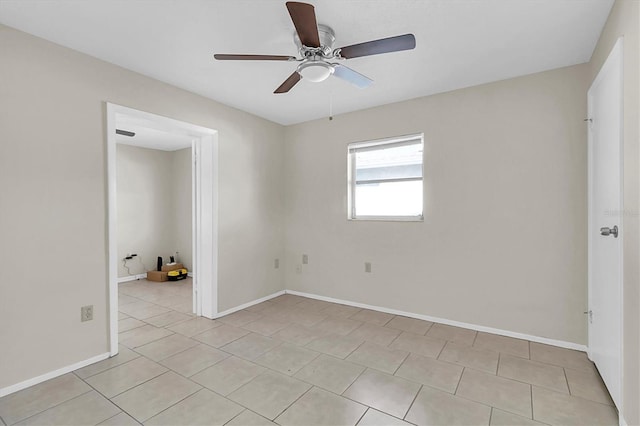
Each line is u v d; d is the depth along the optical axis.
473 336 2.85
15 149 2.03
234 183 3.58
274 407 1.84
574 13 1.89
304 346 2.66
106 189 2.46
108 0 1.77
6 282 1.99
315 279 4.07
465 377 2.16
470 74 2.73
